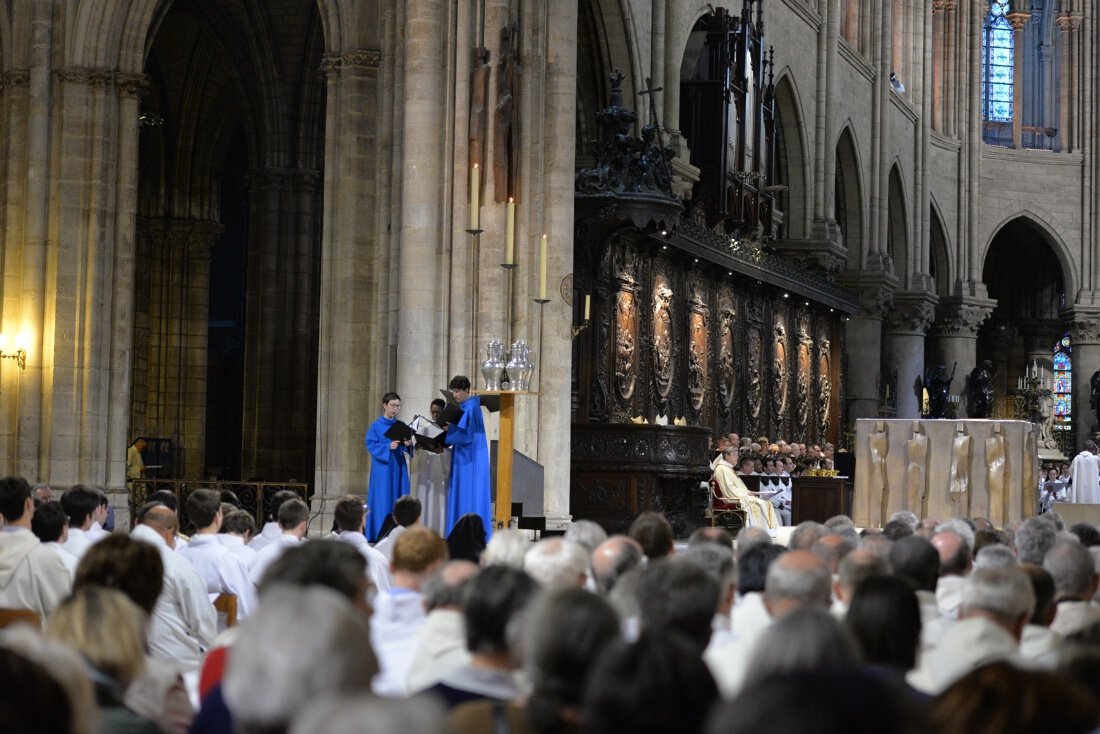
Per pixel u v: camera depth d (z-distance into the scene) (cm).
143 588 800
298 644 448
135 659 618
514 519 2102
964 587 779
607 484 2831
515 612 638
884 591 679
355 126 2658
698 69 4069
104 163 2767
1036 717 426
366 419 2644
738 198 4178
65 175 2744
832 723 321
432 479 1966
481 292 2531
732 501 3195
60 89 2761
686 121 4050
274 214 4034
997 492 2391
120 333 2778
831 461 4566
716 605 694
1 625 1041
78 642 607
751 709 325
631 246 3662
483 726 555
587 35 3656
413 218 2495
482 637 642
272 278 4034
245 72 4022
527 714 540
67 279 2739
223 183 4850
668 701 420
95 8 2769
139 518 1317
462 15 2539
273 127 4016
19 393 2739
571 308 2655
